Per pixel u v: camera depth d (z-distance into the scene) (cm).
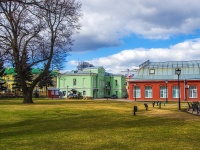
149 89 6938
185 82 6625
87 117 2128
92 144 1059
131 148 984
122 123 1723
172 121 1827
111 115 2288
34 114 2319
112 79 11731
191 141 1109
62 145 1042
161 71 7062
